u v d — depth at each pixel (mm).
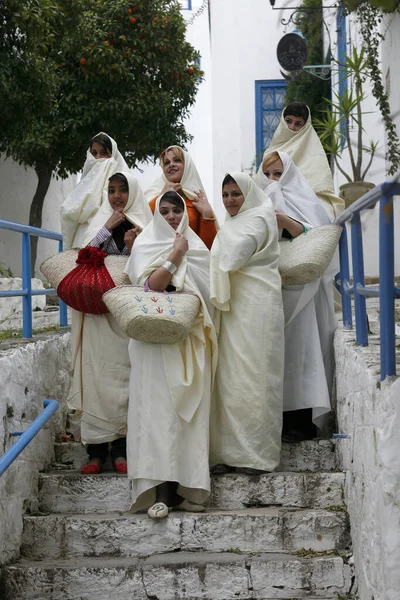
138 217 5000
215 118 14289
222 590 4008
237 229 4613
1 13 9516
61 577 4043
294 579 4016
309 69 9336
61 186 15164
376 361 3752
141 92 12203
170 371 4316
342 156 9945
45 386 5102
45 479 4691
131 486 4582
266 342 4539
